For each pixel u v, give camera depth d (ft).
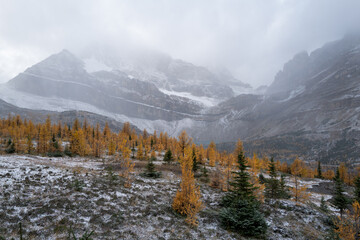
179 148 154.20
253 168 92.73
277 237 60.80
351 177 260.62
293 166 272.51
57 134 283.59
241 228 59.36
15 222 39.68
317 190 187.62
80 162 134.82
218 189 106.01
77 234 39.88
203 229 56.29
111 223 47.62
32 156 130.82
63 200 52.54
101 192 64.69
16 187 55.42
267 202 91.86
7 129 239.09
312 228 74.38
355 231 66.69
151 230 49.32
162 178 111.04
